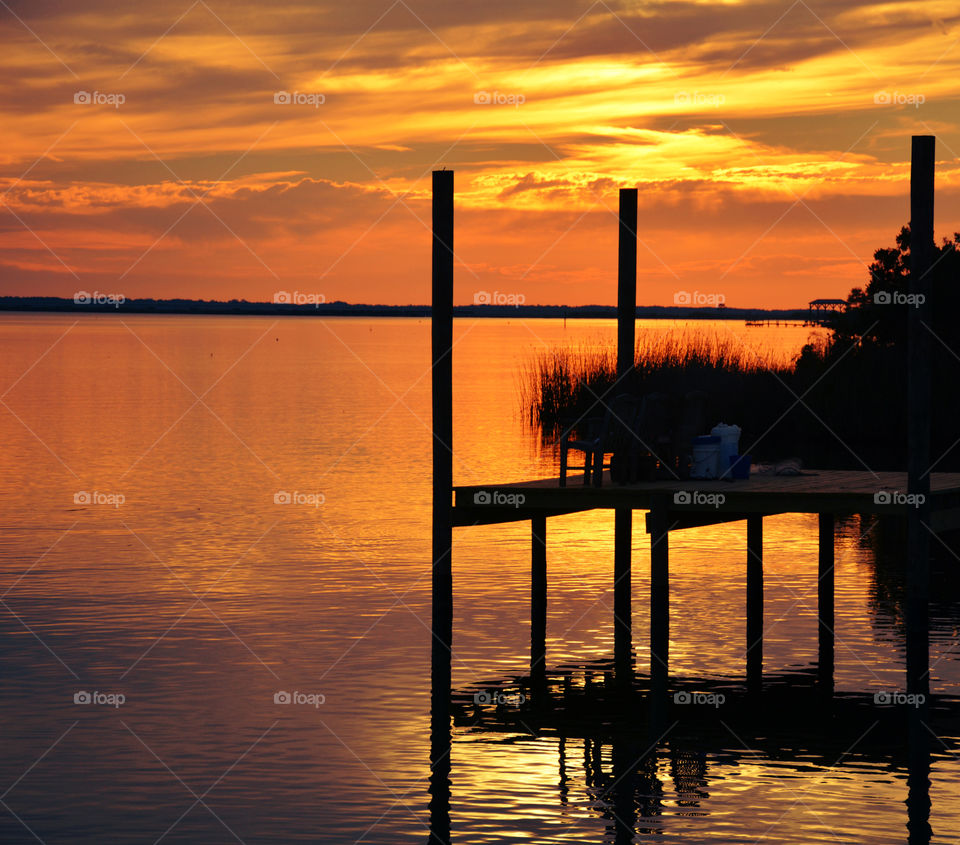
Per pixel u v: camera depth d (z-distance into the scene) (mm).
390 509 24531
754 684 13508
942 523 13516
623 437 14680
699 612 16672
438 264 14375
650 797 10312
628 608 16141
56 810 9953
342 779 10648
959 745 11594
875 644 14945
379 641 14984
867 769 10992
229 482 27906
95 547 20438
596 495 14094
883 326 42344
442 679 13539
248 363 83250
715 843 9391
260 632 15289
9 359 83500
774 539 22516
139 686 13094
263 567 19031
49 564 19062
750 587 15391
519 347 125812
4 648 14453
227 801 10141
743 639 15312
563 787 10547
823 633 15398
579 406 39438
